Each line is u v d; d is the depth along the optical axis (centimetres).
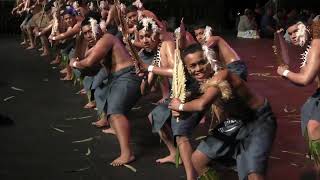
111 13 604
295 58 999
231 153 289
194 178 341
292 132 484
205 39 419
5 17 1430
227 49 425
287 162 400
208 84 263
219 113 291
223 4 1755
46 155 413
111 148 433
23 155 411
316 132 333
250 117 281
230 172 341
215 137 292
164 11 1625
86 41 435
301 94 664
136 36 466
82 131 483
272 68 889
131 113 555
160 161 395
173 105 272
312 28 323
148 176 367
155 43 407
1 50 1074
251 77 795
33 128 490
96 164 394
